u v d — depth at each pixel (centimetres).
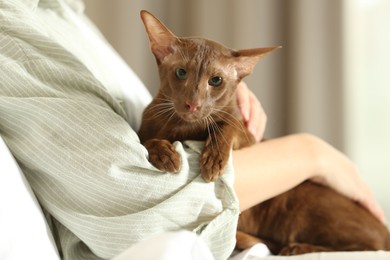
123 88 133
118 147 88
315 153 127
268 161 115
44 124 89
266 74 238
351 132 236
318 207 142
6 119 91
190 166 96
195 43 119
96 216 89
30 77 93
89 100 96
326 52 230
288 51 238
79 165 87
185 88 114
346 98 231
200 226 92
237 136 118
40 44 98
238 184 107
